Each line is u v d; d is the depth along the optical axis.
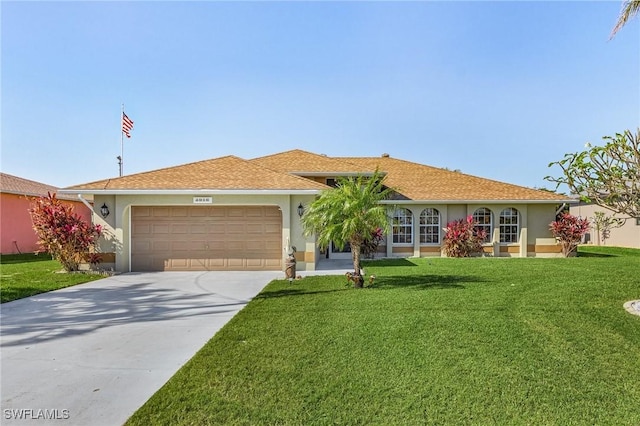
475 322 6.39
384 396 3.80
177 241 13.76
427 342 5.40
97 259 13.27
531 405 3.61
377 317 6.78
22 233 21.59
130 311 7.84
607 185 7.23
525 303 7.75
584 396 3.78
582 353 4.97
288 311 7.38
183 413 3.53
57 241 12.70
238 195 13.30
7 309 8.02
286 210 13.33
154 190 12.95
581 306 7.48
